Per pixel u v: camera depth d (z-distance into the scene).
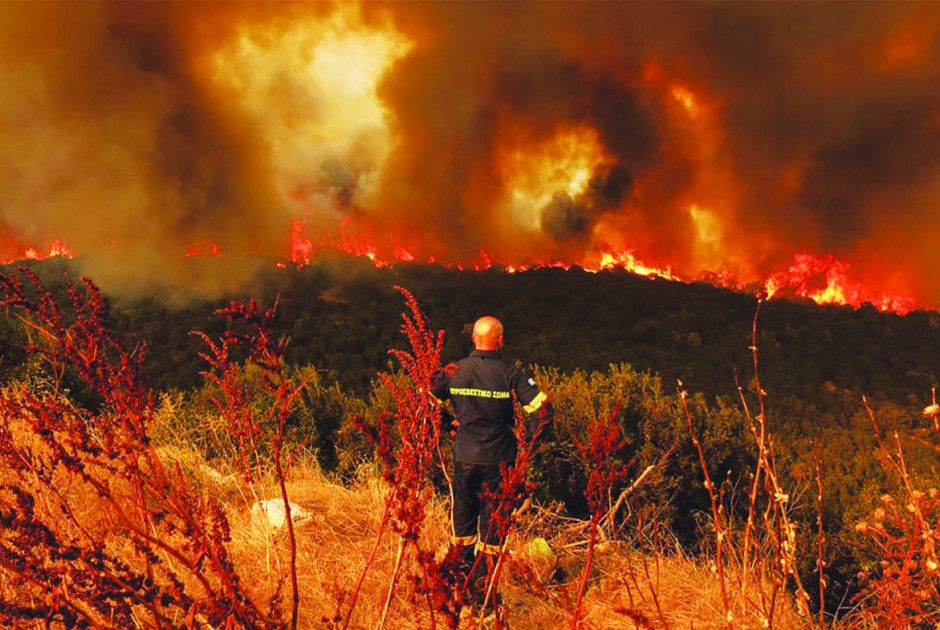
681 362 59.28
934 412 1.65
